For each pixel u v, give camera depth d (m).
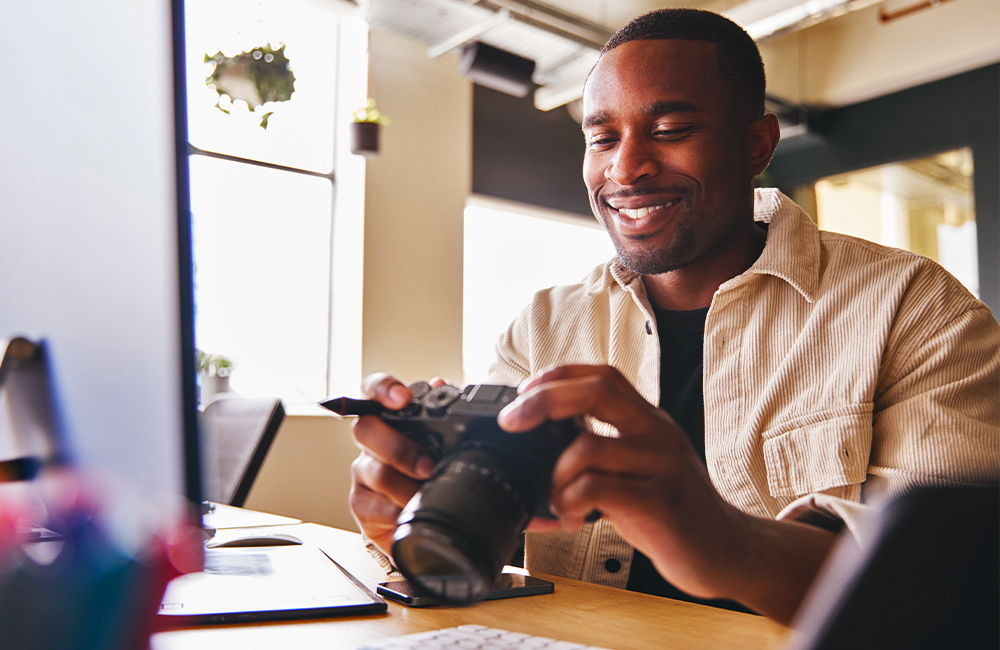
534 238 4.87
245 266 3.75
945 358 0.98
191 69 3.11
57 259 0.47
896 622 0.25
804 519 0.68
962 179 4.41
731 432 1.13
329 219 4.07
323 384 3.97
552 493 0.54
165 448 0.41
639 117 1.11
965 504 0.25
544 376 0.56
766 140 1.21
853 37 4.68
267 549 1.06
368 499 0.67
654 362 1.23
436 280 4.17
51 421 0.48
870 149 4.69
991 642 0.23
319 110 4.06
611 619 0.72
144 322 0.43
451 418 0.57
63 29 0.46
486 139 4.47
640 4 4.27
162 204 0.42
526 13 3.93
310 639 0.62
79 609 0.31
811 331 1.10
